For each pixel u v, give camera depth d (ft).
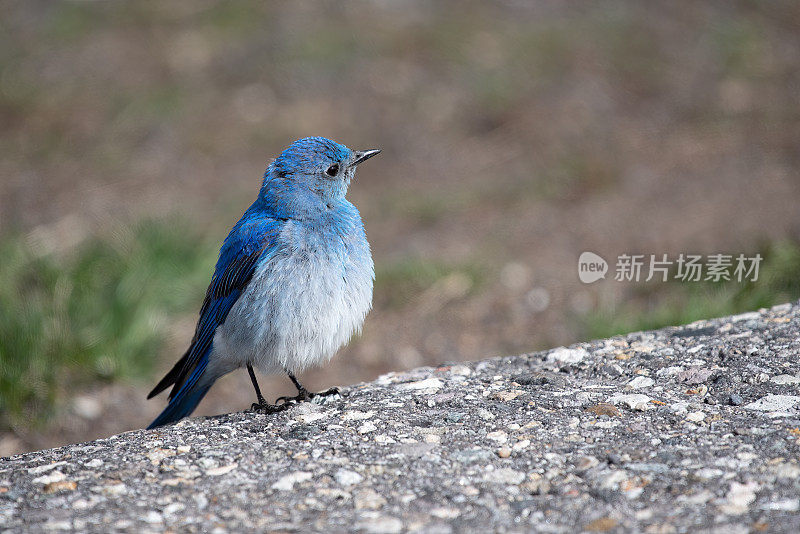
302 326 23.68
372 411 21.56
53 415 37.01
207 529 15.98
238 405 38.55
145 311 41.96
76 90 64.75
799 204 46.01
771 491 16.05
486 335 41.34
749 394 20.83
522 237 48.42
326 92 61.82
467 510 16.34
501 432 19.67
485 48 65.41
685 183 51.06
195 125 60.29
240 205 51.96
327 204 24.70
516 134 57.93
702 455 17.66
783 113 57.00
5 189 55.06
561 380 22.99
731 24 67.97
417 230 50.62
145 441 20.45
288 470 18.37
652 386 22.04
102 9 74.84
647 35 66.85
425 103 60.75
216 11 72.69
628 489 16.61
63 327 39.83
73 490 17.63
